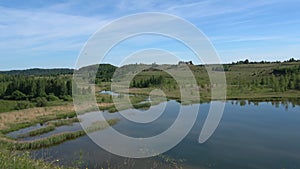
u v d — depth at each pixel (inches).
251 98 2158.0
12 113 1669.5
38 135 1099.3
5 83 2778.1
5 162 260.2
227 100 2092.8
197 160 764.0
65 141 984.3
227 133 1055.0
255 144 916.6
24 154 329.1
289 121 1295.5
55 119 1455.5
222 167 716.7
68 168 572.1
